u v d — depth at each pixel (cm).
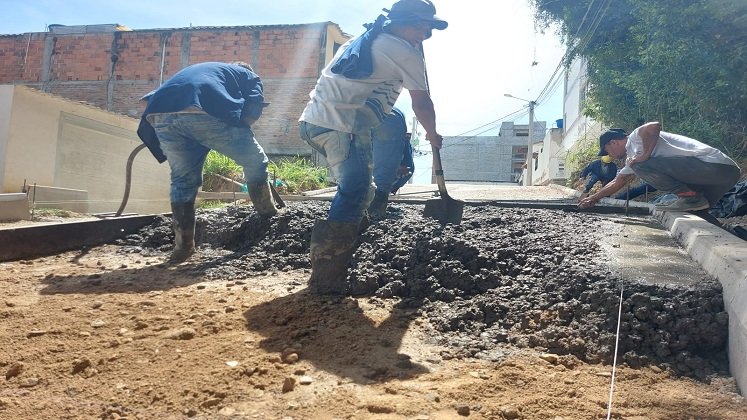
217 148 456
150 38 1944
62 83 1988
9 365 233
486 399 204
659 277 295
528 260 352
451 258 362
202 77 432
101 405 200
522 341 265
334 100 330
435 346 263
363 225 445
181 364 235
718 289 269
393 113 498
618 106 1138
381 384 218
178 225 452
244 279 390
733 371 228
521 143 4662
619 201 682
